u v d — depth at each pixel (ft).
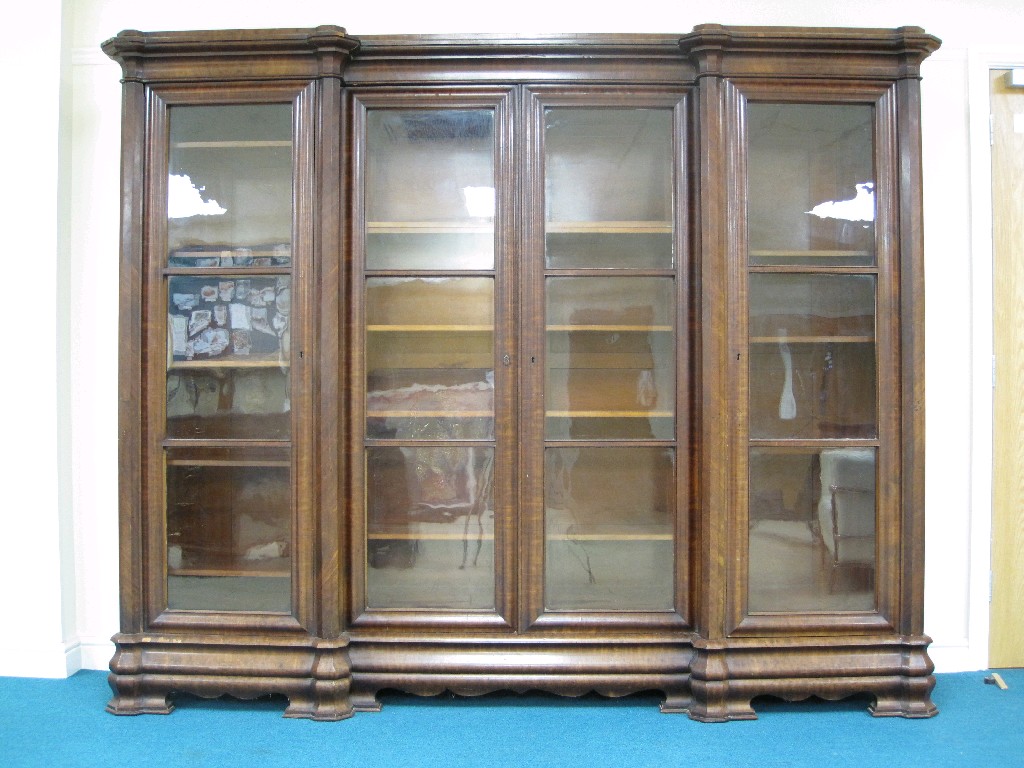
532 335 7.77
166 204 7.86
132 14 9.18
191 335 7.91
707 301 7.54
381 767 6.67
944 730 7.36
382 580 7.87
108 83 9.12
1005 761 6.78
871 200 7.80
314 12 9.12
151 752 6.93
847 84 7.70
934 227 8.92
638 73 7.75
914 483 7.65
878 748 7.01
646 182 7.89
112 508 9.09
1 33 8.95
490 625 7.74
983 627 8.91
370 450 7.89
